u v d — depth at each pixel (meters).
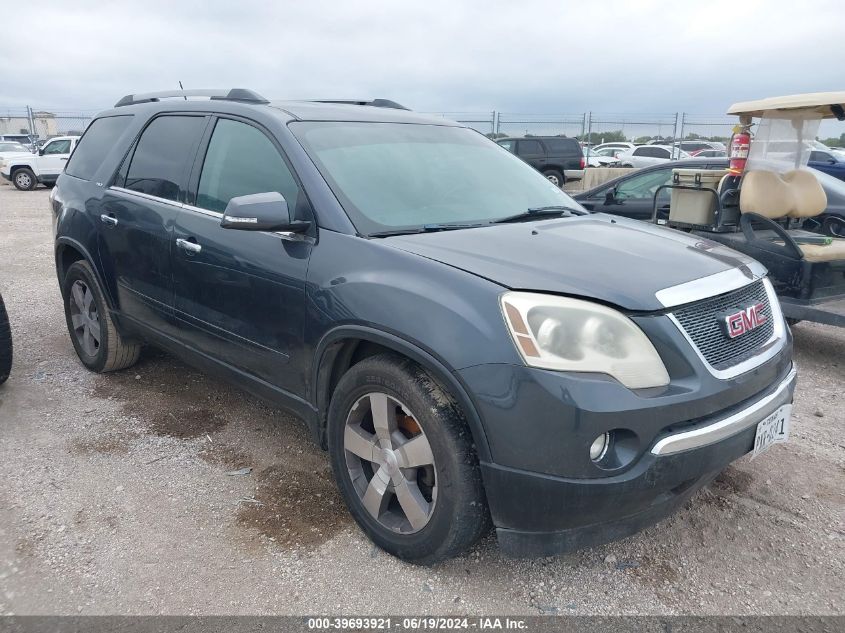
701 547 2.82
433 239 2.75
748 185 5.39
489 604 2.46
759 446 2.54
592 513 2.21
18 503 3.04
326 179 2.99
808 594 2.54
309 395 2.94
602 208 8.30
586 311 2.23
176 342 3.76
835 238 5.66
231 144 3.46
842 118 5.50
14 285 7.63
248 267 3.09
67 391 4.35
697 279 2.49
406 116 3.85
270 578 2.58
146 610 2.40
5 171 23.03
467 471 2.36
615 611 2.44
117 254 4.05
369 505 2.71
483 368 2.23
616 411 2.13
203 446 3.63
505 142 20.59
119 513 2.98
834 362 5.33
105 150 4.50
